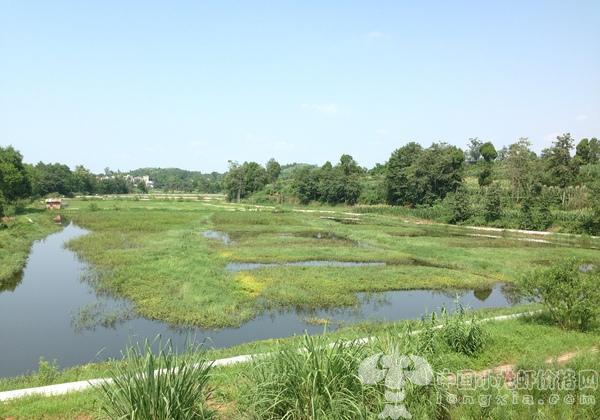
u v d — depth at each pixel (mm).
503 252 28672
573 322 11117
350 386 5707
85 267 23094
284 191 86688
